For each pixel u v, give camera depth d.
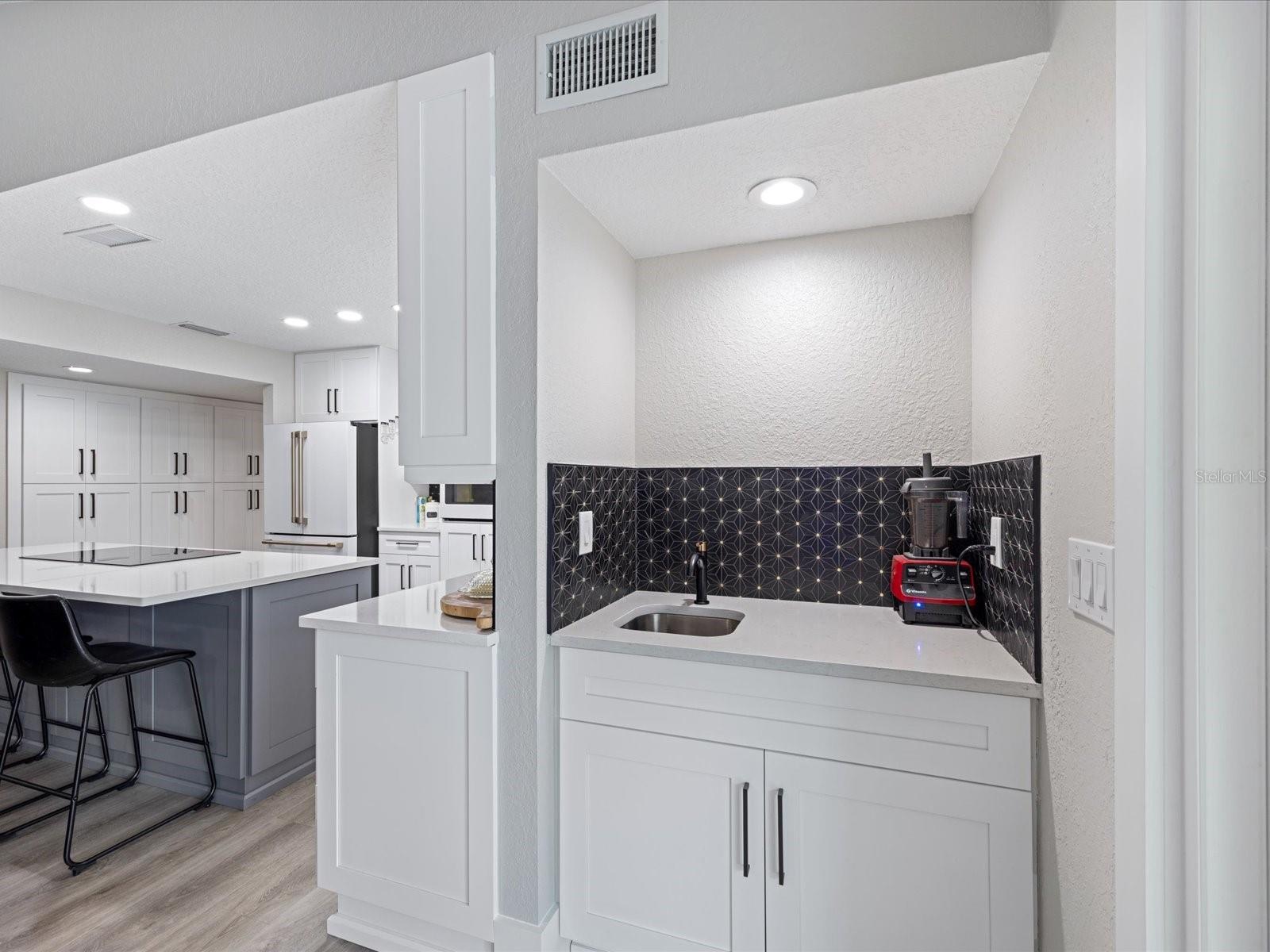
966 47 1.17
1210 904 0.72
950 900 1.28
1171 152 0.74
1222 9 0.71
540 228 1.51
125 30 1.85
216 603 2.47
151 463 5.24
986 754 1.26
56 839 2.20
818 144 1.44
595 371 1.88
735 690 1.43
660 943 1.49
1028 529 1.26
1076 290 1.02
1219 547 0.71
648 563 2.22
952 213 1.85
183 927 1.76
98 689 2.71
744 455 2.12
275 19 1.70
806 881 1.37
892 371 1.96
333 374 4.79
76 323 3.51
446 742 1.58
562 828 1.57
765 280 2.09
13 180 2.01
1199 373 0.72
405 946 1.65
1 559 3.11
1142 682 0.76
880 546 1.98
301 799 2.53
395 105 1.65
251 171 1.94
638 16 1.41
